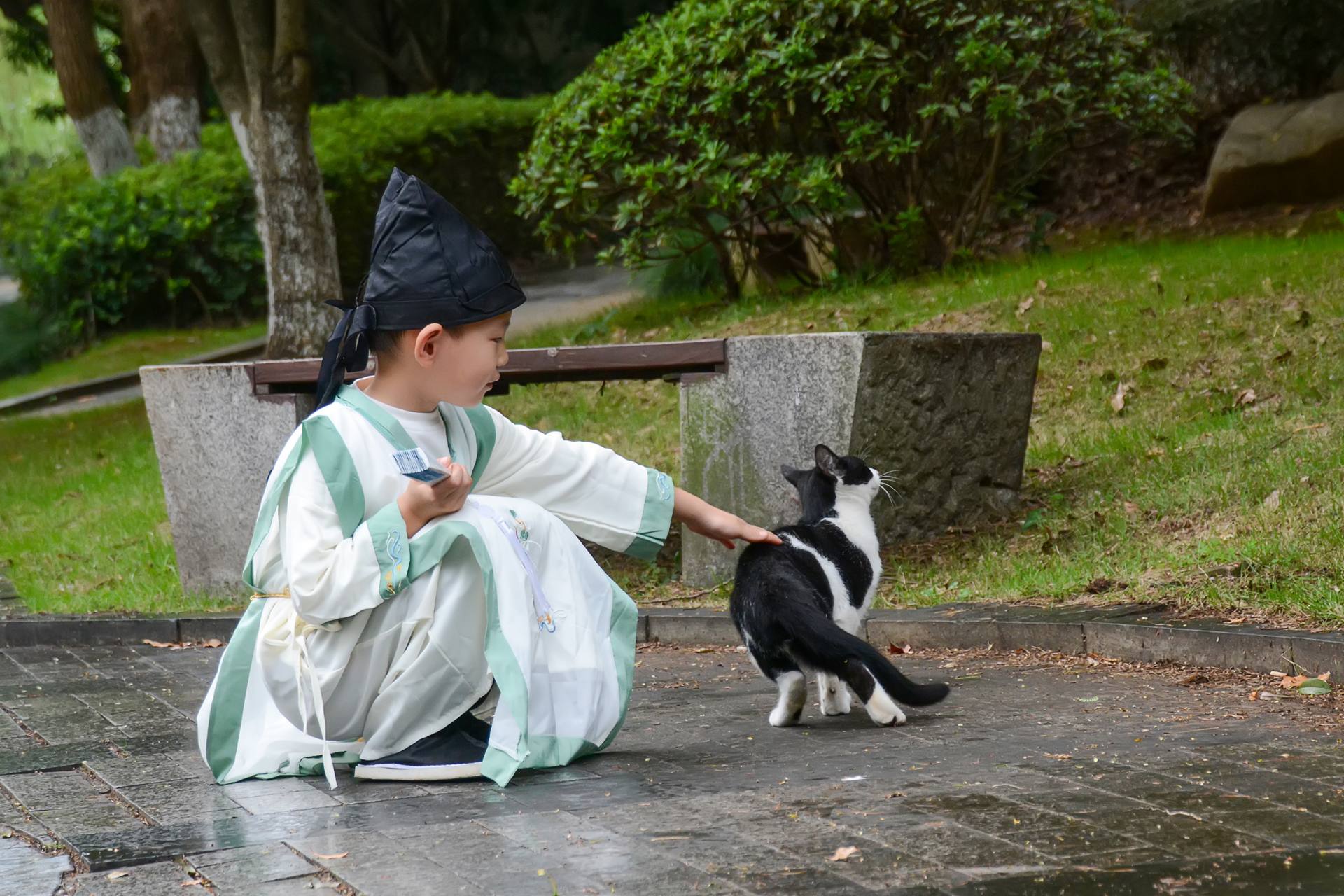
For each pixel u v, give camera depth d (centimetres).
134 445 1172
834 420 620
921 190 1107
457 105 2042
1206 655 454
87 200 1803
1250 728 371
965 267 1122
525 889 252
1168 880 245
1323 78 1352
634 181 1041
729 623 576
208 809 324
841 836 279
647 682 505
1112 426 748
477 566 338
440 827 296
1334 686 411
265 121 1229
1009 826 282
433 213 347
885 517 648
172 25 1991
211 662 587
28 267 1831
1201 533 575
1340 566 491
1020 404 697
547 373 680
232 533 733
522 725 329
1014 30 1029
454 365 350
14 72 2712
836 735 393
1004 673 472
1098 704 413
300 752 353
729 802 311
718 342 639
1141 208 1433
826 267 1211
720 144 1029
